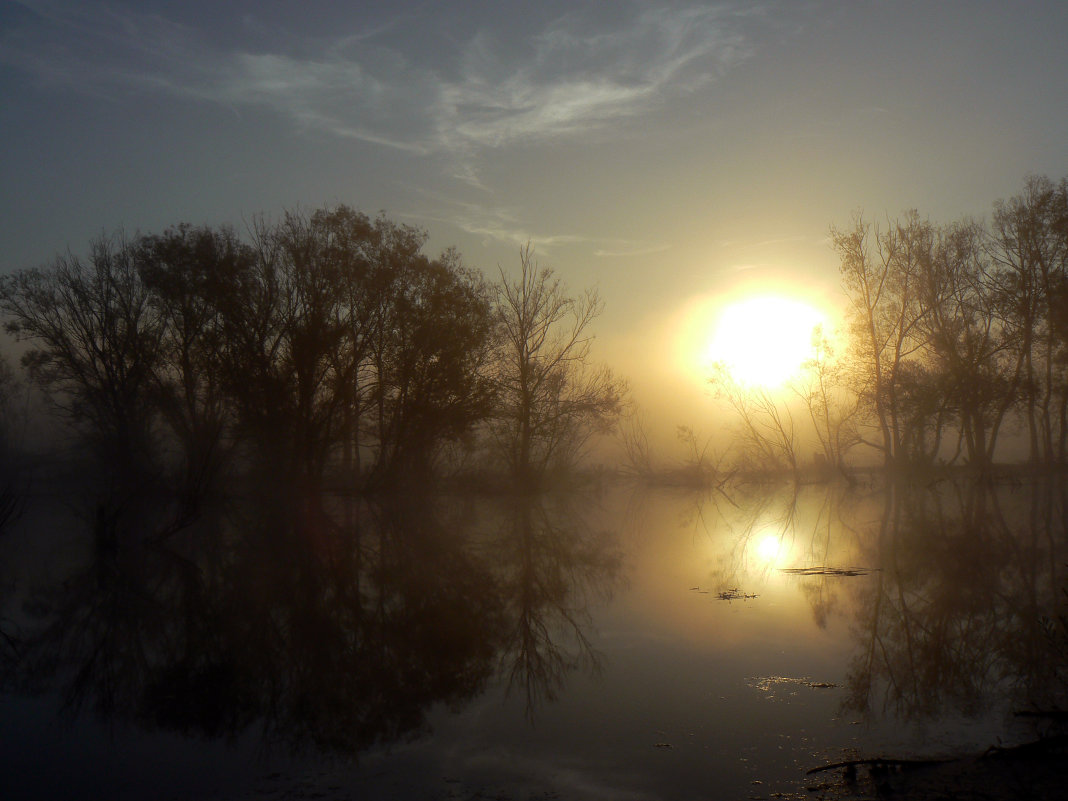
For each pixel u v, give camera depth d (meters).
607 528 22.44
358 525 23.28
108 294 33.38
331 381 31.17
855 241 38.12
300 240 31.20
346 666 8.55
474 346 33.16
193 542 19.66
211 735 6.60
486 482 36.50
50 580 14.55
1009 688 7.05
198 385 31.41
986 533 18.27
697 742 6.00
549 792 5.21
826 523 22.55
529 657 8.69
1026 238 36.34
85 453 35.22
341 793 5.33
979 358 36.44
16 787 5.60
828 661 8.16
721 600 11.56
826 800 4.94
